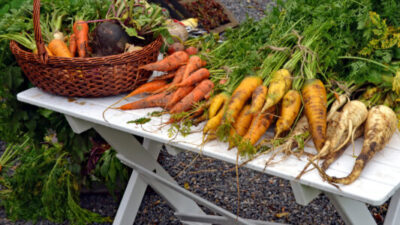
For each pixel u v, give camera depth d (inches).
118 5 73.5
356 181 46.1
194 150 55.4
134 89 70.4
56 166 97.3
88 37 73.6
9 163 119.8
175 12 229.5
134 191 89.7
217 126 57.1
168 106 64.3
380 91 58.7
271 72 62.4
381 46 59.0
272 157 49.6
